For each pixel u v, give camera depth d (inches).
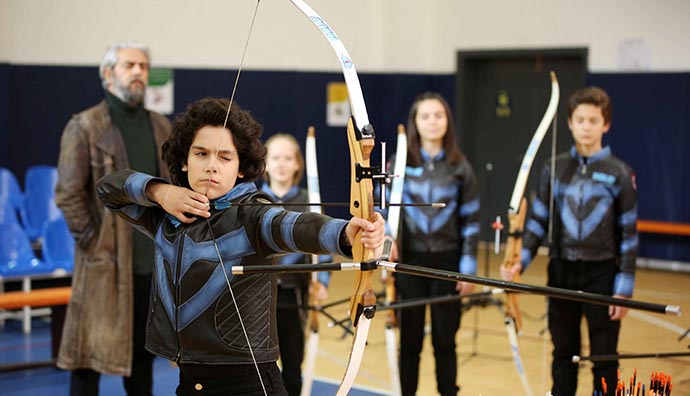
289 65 345.1
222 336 75.0
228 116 78.1
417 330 150.1
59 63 289.7
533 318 244.2
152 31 311.7
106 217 139.1
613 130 341.7
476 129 385.1
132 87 141.3
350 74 75.9
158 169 145.8
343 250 70.1
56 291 199.3
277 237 73.7
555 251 143.6
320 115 351.9
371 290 76.4
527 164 146.2
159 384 181.5
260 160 81.4
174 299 76.9
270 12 338.6
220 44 327.9
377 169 71.8
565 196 141.7
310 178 145.3
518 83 373.4
